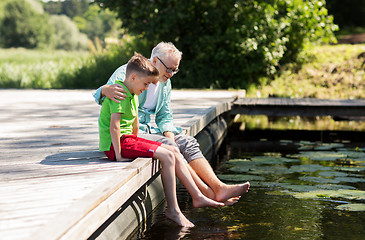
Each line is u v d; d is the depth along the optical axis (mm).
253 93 12539
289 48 13883
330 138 7637
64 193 2516
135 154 3256
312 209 3635
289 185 4414
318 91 12414
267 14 12961
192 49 13391
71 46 66062
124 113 3250
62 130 5008
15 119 5977
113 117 3191
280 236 3014
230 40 12758
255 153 6246
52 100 8844
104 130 3328
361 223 3293
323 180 4609
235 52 13023
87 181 2770
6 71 15602
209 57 13211
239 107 8914
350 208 3643
